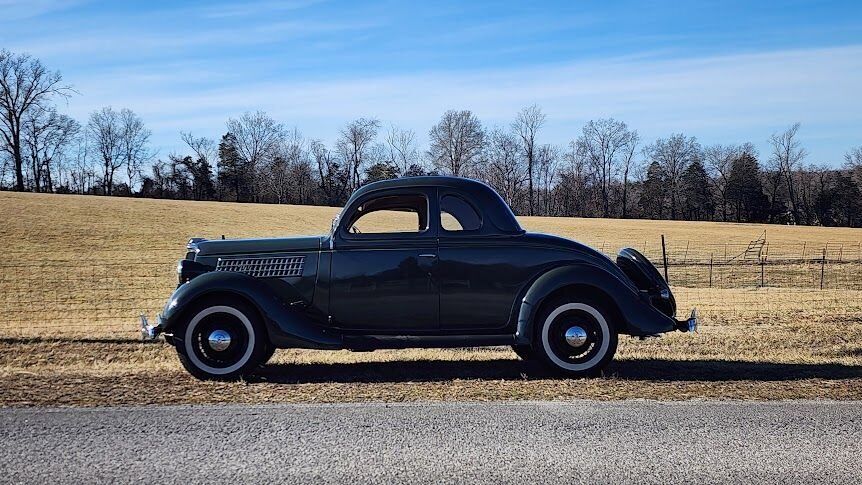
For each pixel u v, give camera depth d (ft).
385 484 13.47
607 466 14.51
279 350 29.60
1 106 298.35
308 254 23.65
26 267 82.23
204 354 22.65
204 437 16.11
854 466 14.62
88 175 327.47
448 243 23.53
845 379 22.81
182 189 324.80
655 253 126.62
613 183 336.90
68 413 17.99
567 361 23.32
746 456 15.15
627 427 17.13
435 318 23.54
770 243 153.99
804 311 45.60
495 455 15.08
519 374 23.63
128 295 57.88
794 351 29.76
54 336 33.50
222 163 328.08
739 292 61.31
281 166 322.55
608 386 21.50
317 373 23.76
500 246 23.61
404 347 23.31
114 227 132.16
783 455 15.24
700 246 143.95
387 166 276.00
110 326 38.55
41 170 312.09
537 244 23.81
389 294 23.39
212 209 183.01
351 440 15.98
